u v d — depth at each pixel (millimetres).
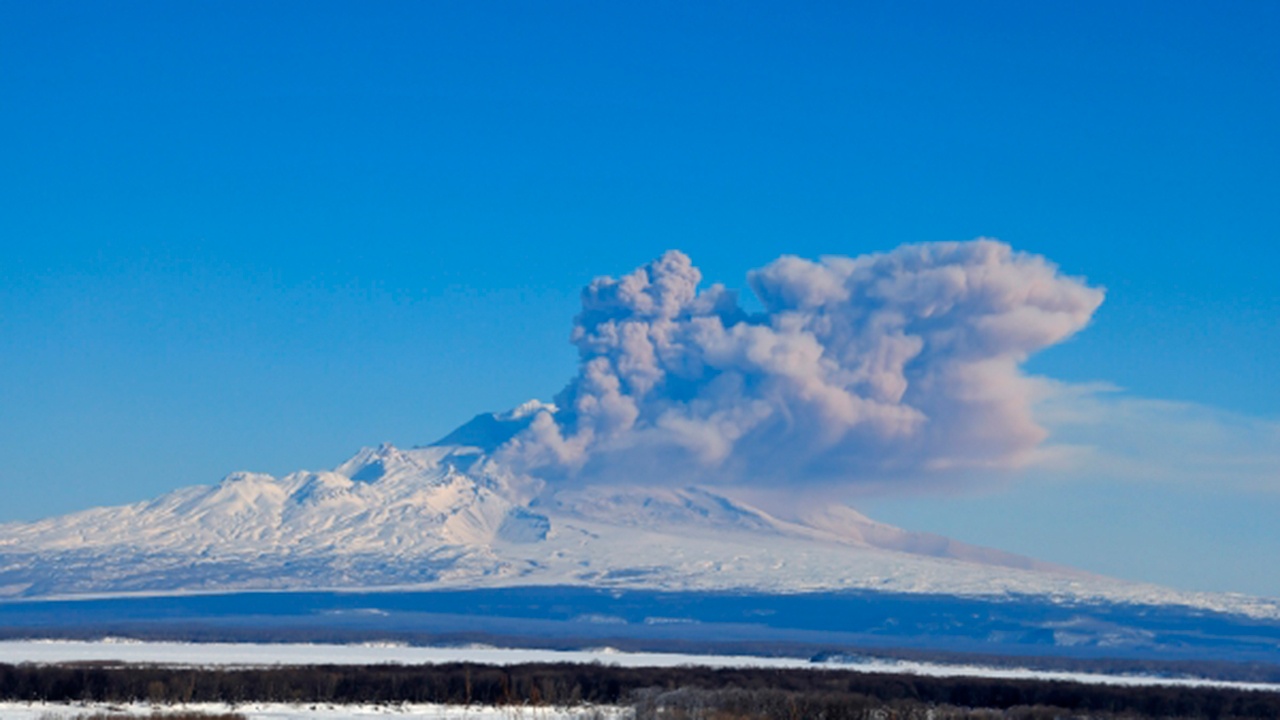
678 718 113875
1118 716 144125
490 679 149375
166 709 121000
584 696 148000
